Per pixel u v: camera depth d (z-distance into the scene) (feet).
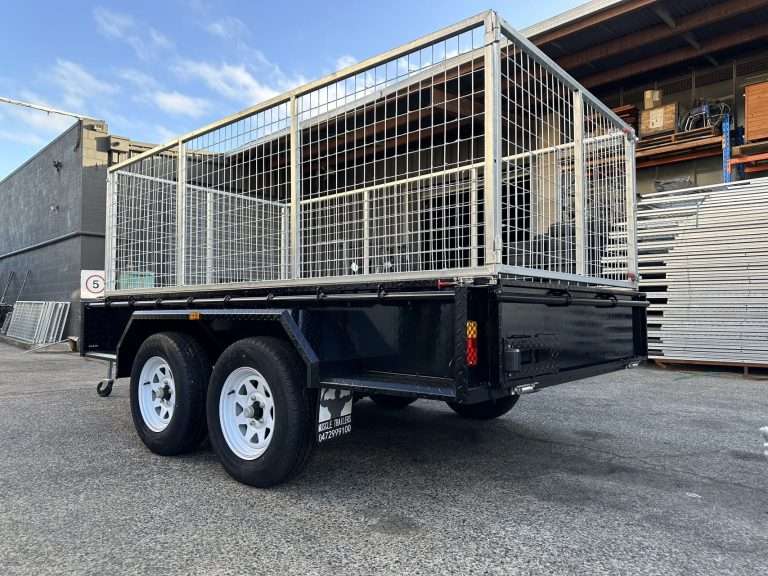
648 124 33.47
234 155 13.98
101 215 47.50
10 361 34.40
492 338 8.68
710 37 30.81
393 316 9.53
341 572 7.23
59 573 7.20
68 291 48.16
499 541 8.16
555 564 7.47
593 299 11.49
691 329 25.09
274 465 10.11
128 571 7.25
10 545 8.01
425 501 9.82
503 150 9.78
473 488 10.52
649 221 26.50
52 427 15.53
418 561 7.54
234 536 8.32
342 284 10.32
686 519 9.02
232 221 15.21
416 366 9.17
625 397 19.70
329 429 10.41
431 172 11.94
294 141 12.20
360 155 11.75
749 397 19.58
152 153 16.46
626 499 9.93
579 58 33.19
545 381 9.75
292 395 10.03
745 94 28.32
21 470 11.55
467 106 9.77
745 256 23.84
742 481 10.91
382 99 10.72
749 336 23.61
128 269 17.62
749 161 28.25
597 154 13.23
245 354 10.69
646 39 30.66
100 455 12.75
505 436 14.52
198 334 13.03
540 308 9.81
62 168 50.08
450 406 16.96
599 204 13.29
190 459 12.50
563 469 11.69
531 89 10.60
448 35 9.62
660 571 7.30
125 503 9.68
